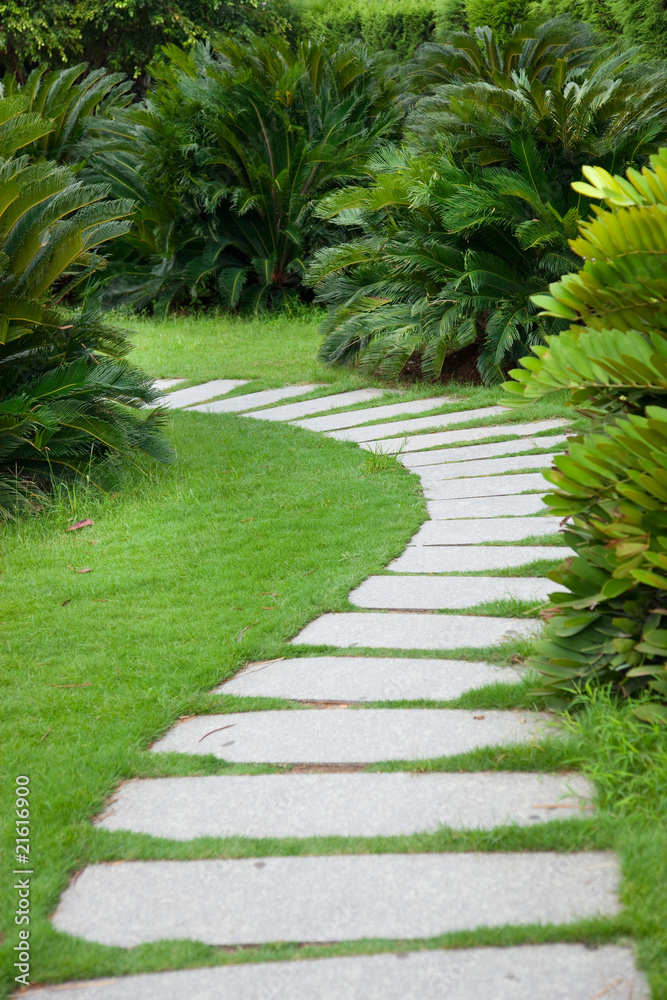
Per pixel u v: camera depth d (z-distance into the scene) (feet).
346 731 9.37
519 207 25.50
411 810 7.97
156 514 17.20
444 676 10.37
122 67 71.41
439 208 25.85
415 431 21.85
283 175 36.55
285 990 6.08
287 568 14.17
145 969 6.37
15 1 61.67
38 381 18.04
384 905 6.81
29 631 12.55
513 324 24.08
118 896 7.18
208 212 37.63
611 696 9.21
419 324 26.43
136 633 12.23
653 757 8.02
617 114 25.30
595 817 7.52
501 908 6.68
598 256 9.38
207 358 31.99
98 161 39.52
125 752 9.25
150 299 40.45
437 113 29.19
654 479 8.40
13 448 17.35
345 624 12.05
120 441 18.12
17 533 16.55
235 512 17.08
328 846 7.50
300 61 37.93
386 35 63.52
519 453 19.36
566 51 32.40
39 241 17.92
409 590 12.97
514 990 5.91
